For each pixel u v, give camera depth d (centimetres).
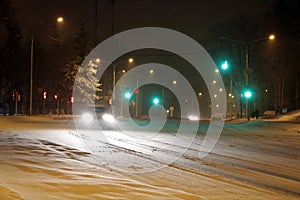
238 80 6700
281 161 1686
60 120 4944
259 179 1254
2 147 1755
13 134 2570
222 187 1103
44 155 1542
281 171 1425
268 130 3978
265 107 8062
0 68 7625
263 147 2284
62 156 1546
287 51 6538
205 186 1107
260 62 6694
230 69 6538
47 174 1123
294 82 7569
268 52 6606
